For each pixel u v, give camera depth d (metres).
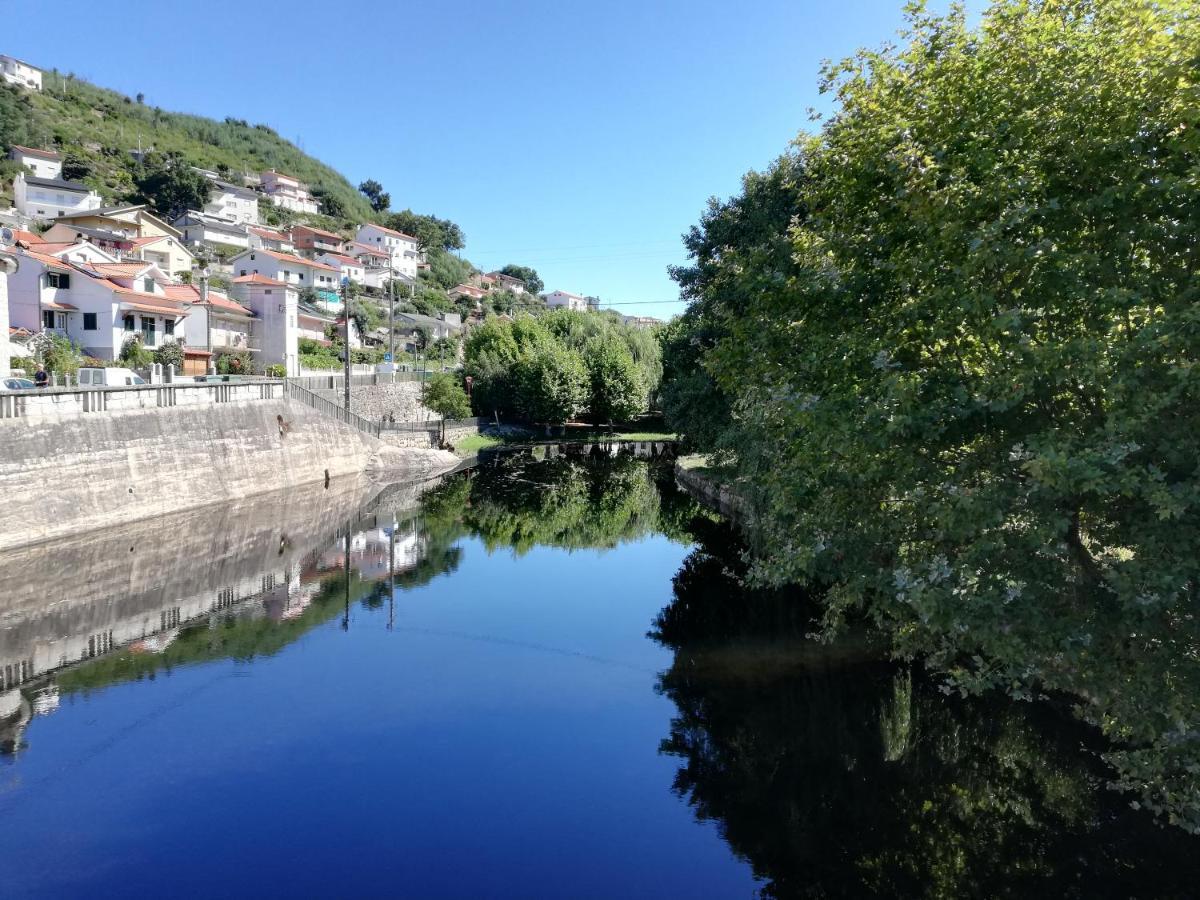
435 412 60.72
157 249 72.12
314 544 28.03
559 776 11.27
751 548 22.66
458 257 157.50
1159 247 7.30
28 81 124.44
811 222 11.92
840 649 16.19
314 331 70.94
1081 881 8.63
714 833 9.82
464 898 8.41
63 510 25.33
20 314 41.22
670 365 35.78
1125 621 7.52
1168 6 7.36
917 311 8.10
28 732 12.49
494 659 16.25
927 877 8.83
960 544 8.45
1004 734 11.84
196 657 16.11
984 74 8.40
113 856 9.16
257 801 10.50
